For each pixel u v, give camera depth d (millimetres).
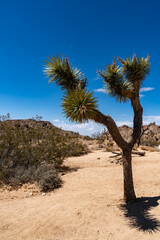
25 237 3539
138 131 5039
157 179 7629
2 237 3555
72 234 3590
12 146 8398
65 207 4875
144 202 4992
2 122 9234
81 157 13375
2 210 4758
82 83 5090
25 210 4754
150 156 12945
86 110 3961
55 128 10859
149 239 3291
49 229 3770
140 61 5340
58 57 5109
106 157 12906
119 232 3602
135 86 5305
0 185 6773
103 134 27641
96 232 3637
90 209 4672
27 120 31078
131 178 5066
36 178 7461
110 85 5543
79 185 7152
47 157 9781
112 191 6293
